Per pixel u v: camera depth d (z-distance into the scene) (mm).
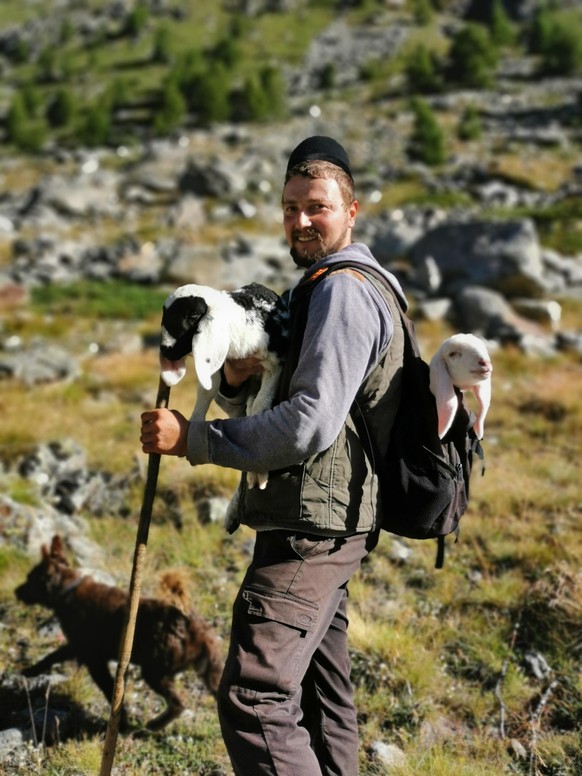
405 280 19172
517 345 15047
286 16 92625
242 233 30875
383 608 5160
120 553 5914
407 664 4461
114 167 46312
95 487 7125
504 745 3945
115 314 18562
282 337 2723
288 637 2602
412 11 90938
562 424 9555
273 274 22531
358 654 4566
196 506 6641
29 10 101312
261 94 57562
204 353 2596
